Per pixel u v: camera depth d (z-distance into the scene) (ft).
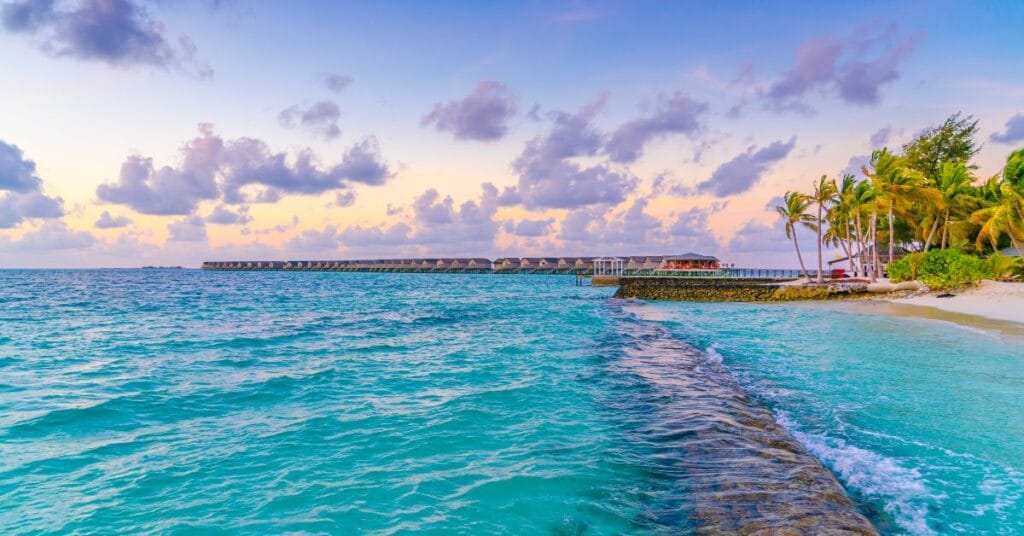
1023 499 22.67
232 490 23.00
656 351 61.67
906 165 183.21
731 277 249.96
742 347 64.64
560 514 21.13
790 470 25.16
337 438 29.84
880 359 55.47
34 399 37.96
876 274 177.58
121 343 67.21
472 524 20.30
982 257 169.89
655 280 247.50
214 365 52.03
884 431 31.65
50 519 20.40
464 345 66.95
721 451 27.86
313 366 51.67
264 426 31.96
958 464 26.53
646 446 28.76
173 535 19.29
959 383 44.06
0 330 81.51
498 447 28.58
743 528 19.51
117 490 22.97
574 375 47.55
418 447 28.45
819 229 185.37
